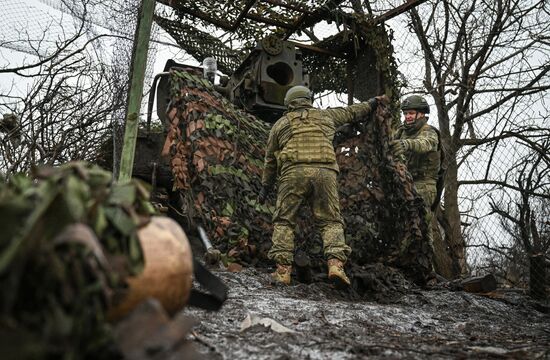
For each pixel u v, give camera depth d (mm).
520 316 5008
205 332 2717
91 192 1367
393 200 5910
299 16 7699
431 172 6992
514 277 8281
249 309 3574
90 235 1208
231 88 7113
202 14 7457
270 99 6676
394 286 5344
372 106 5895
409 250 5820
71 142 5422
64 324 1093
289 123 5270
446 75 10062
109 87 5613
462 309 4898
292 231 5098
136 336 1240
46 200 1141
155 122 7094
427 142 6762
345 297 4953
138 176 6441
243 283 4668
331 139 5332
